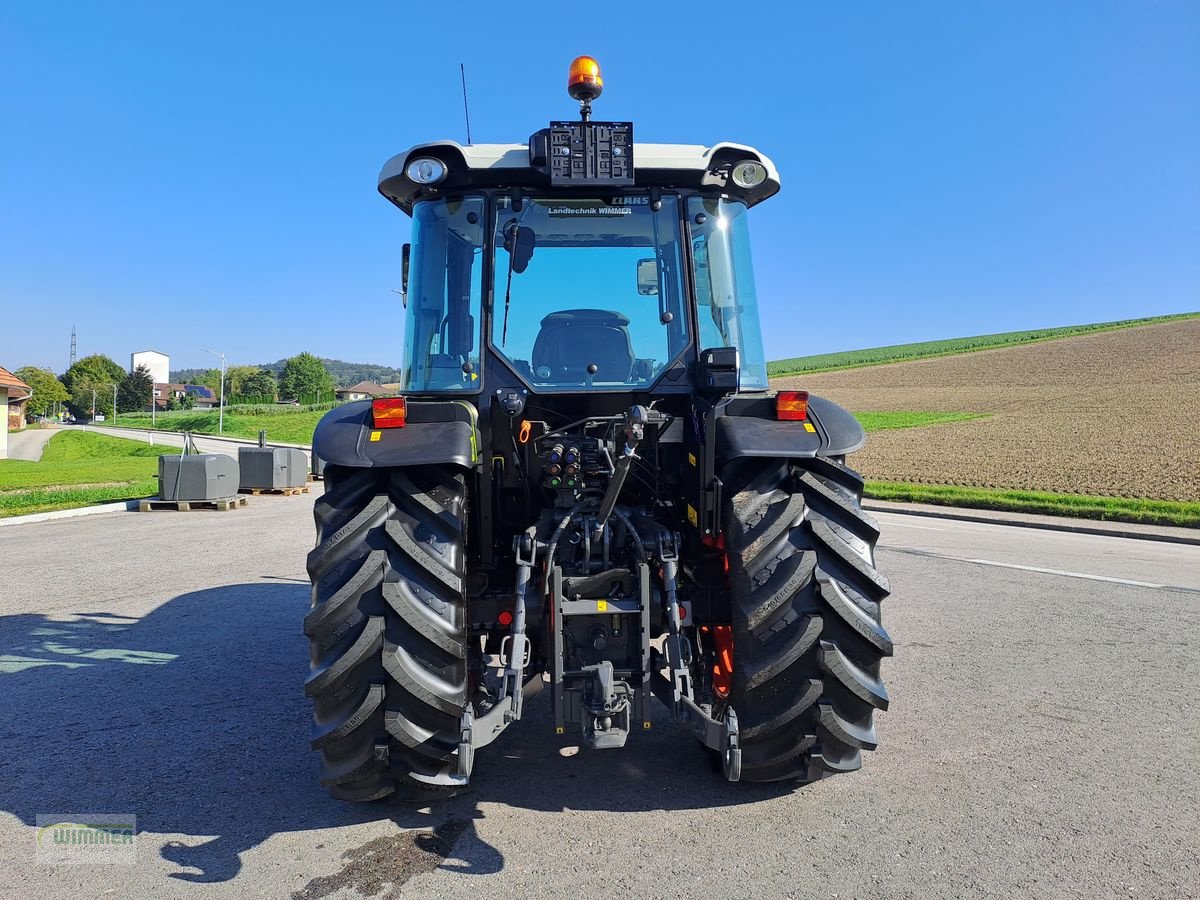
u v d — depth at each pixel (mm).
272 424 73500
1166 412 30406
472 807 3012
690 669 3146
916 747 3570
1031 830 2805
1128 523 12875
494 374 3268
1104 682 4504
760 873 2529
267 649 5328
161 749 3631
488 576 3295
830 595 2799
